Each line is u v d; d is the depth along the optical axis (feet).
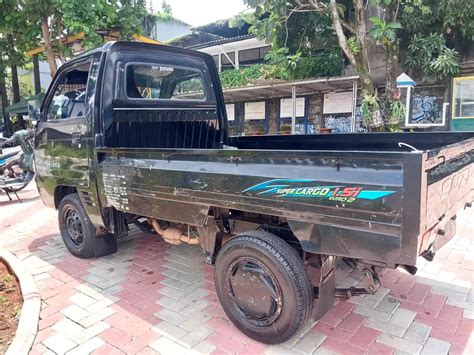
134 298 10.32
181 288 10.91
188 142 14.25
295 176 6.86
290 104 43.70
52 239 15.84
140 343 8.22
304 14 36.45
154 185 9.37
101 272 12.14
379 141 12.59
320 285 7.42
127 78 12.12
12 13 25.96
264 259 7.62
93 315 9.45
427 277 11.07
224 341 8.23
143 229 12.60
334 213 6.44
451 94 33.37
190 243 10.57
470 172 9.21
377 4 27.86
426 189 5.81
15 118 66.80
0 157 23.09
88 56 12.07
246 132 47.73
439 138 11.46
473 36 31.12
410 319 8.88
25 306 9.71
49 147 13.47
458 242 13.71
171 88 13.58
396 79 32.68
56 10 26.17
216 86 15.24
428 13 29.94
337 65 37.60
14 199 24.27
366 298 9.92
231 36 61.77
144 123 12.61
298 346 7.96
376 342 8.03
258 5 31.78
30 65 71.46
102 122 11.44
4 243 15.38
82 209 12.68
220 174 7.92
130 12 29.73
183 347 8.05
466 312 9.16
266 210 7.32
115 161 10.60
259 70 43.60
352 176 6.20
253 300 8.02
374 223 6.02
